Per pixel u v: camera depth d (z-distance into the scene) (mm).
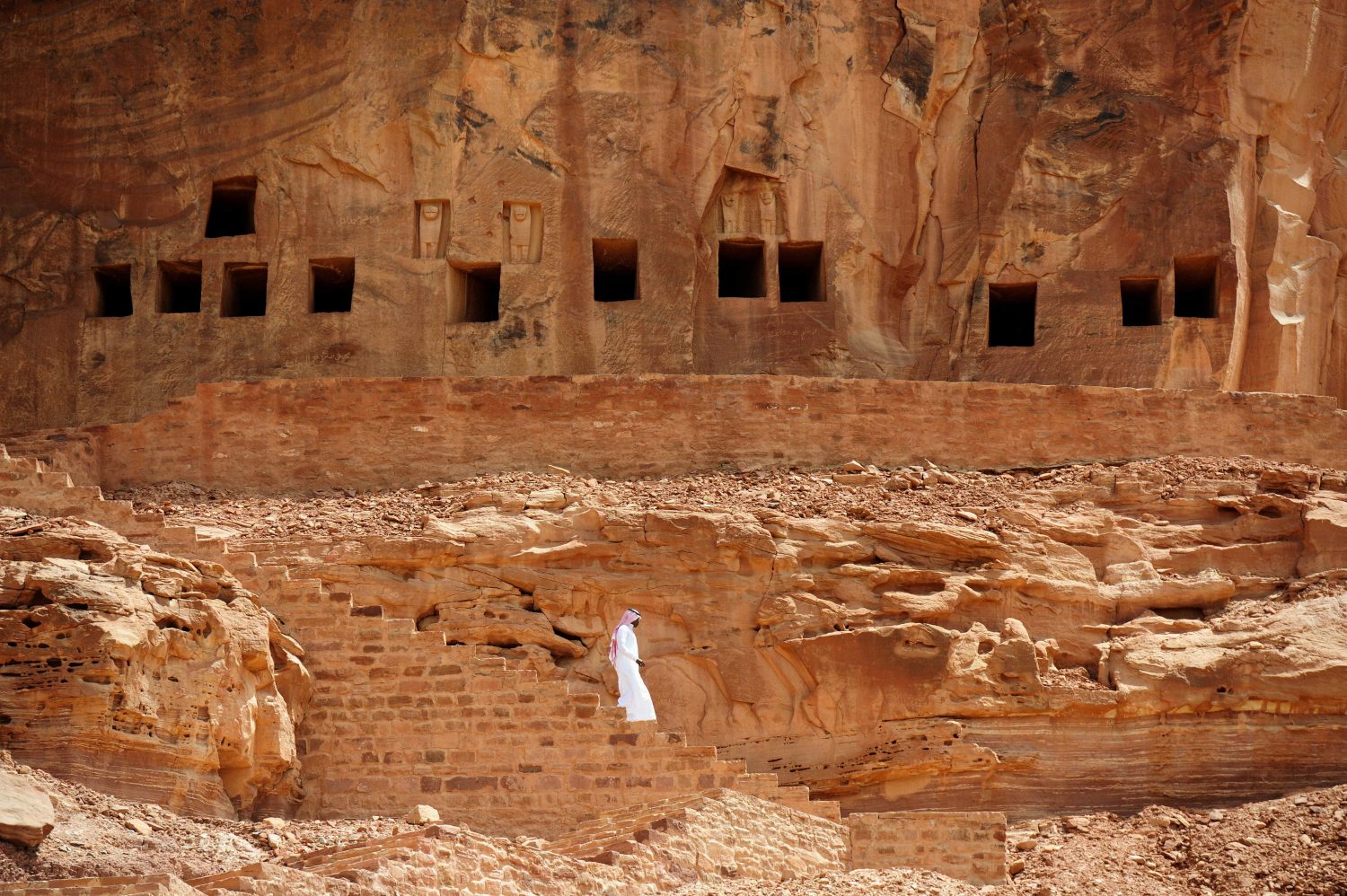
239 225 43562
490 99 41750
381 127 41719
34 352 42125
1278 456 36094
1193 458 35375
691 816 24344
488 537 31234
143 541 29797
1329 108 43750
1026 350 41656
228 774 26469
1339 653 30359
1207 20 42375
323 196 41906
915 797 29906
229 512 32938
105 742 24953
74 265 42406
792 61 42344
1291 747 30062
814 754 30359
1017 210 42250
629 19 42000
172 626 26328
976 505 33344
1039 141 42438
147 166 42656
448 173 41562
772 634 30891
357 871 20203
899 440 35438
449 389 34906
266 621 27531
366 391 34875
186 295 43781
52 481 30531
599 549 31484
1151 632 31484
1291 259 42781
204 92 42688
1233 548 32875
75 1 43594
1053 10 42906
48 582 25688
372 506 32938
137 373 41656
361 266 41469
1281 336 42000
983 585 31547
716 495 33219
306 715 27984
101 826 23422
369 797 27531
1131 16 42656
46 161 43031
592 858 23078
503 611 30734
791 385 35375
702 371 41500
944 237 42750
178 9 43000
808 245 42531
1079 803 29891
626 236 41375
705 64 42031
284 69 42375
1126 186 42000
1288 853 26797
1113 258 41812
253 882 19516
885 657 30453
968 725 30156
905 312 42656
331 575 30641
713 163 41781
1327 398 36438
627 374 37969
